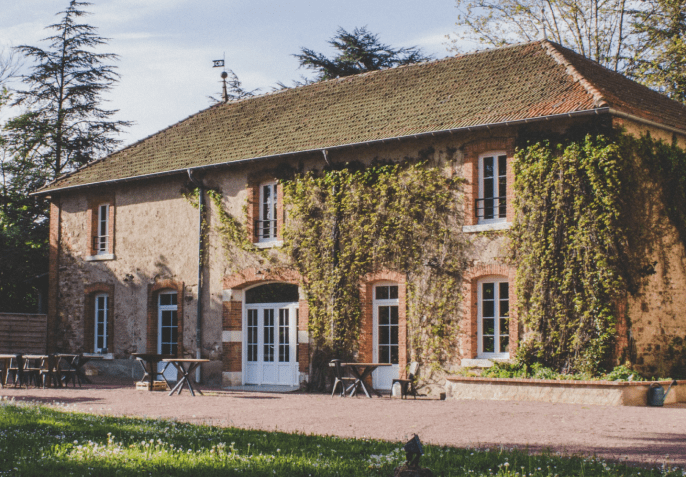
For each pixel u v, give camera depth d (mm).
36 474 6941
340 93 21500
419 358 17219
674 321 16625
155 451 8078
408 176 17734
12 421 10547
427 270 17297
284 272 19469
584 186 15562
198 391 18016
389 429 10953
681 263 17000
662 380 15141
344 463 7570
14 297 30500
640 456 8484
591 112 15234
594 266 15305
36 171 34688
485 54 19984
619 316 15188
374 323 18266
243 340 20641
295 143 19562
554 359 15523
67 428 10008
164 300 22109
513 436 10156
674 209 16891
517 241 16156
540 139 16078
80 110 35656
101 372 22828
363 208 18297
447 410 13477
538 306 15766
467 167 16969
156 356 18641
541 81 17438
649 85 26719
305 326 18953
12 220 32500
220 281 20656
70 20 35781
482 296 16875
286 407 14281
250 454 8094
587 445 9328
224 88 26125
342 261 18500
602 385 14352
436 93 19016
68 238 24234
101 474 6980
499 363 16047
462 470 7285
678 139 17516
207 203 21125
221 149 21344
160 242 22000
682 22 26484
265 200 20359
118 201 23109
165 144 23531
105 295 23375
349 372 18078
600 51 27859
